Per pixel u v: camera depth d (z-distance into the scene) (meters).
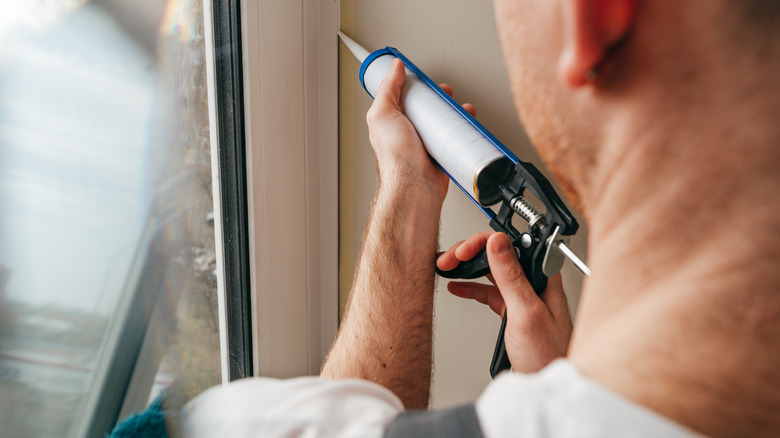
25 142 0.50
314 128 0.77
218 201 0.71
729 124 0.23
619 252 0.26
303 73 0.73
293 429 0.34
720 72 0.23
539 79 0.29
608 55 0.25
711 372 0.23
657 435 0.23
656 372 0.24
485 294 0.68
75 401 0.59
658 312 0.24
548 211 0.51
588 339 0.28
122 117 0.59
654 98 0.24
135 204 0.62
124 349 0.63
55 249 0.55
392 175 0.60
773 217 0.22
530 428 0.26
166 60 0.62
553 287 0.58
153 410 0.67
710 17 0.22
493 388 0.30
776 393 0.22
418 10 0.68
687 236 0.24
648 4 0.23
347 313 0.60
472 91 0.67
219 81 0.68
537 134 0.32
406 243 0.59
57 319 0.56
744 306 0.23
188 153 0.68
